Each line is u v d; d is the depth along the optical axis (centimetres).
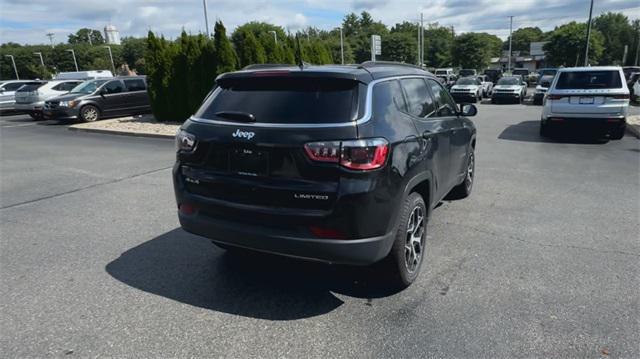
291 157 299
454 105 520
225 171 325
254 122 315
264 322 316
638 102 1941
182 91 1541
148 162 912
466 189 596
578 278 370
